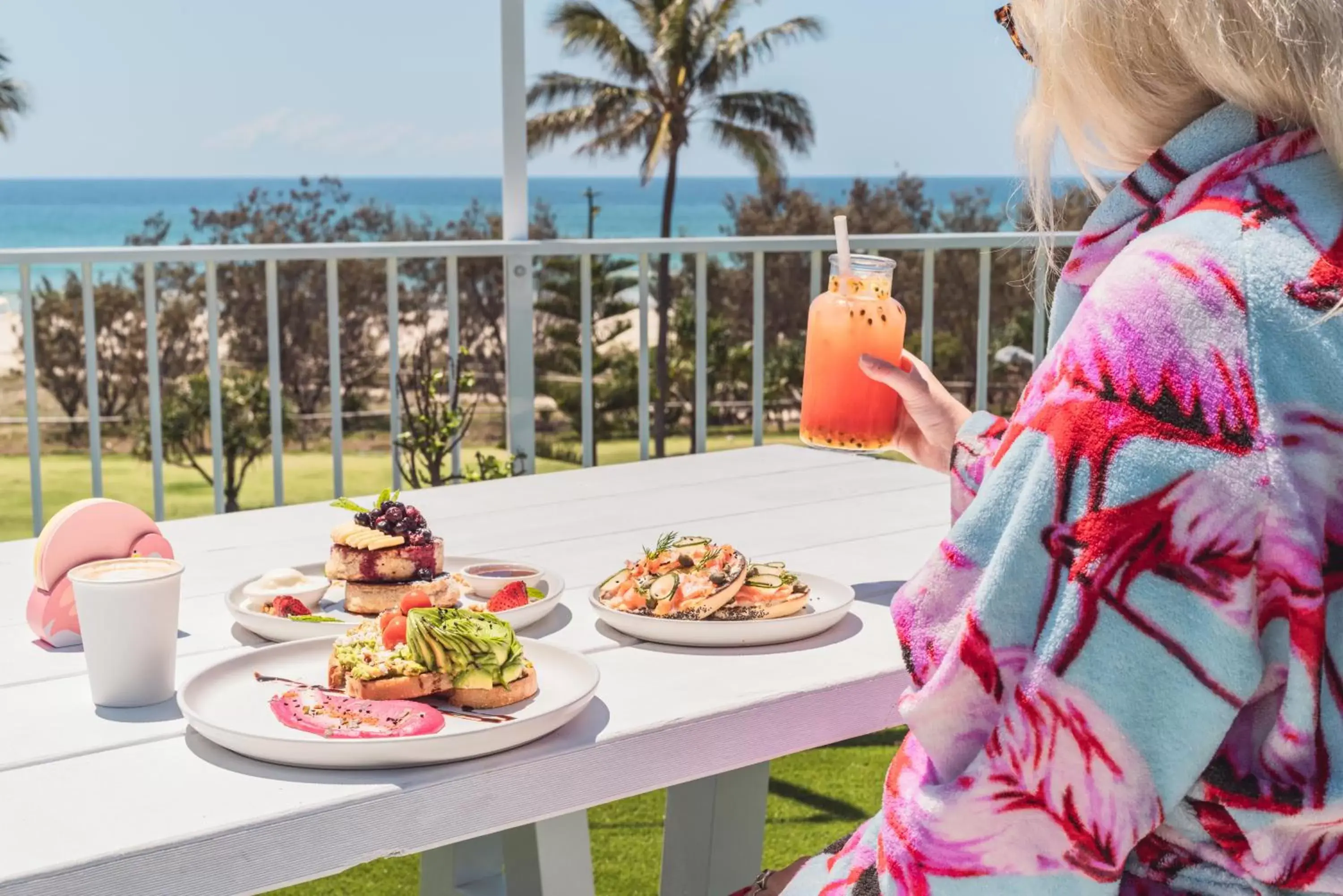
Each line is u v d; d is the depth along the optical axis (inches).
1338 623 25.5
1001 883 26.9
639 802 104.6
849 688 41.9
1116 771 25.4
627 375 1298.0
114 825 31.5
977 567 27.6
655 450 1325.0
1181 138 28.5
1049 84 30.6
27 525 1147.3
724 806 64.1
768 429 1343.5
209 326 136.9
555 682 40.8
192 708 37.0
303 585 50.8
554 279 1266.0
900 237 151.9
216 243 1915.6
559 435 1300.4
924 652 28.1
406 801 33.6
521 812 35.6
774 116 1159.0
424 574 49.8
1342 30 26.2
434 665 38.6
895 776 29.3
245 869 31.8
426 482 201.5
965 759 27.6
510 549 60.4
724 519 66.8
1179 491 24.9
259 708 38.6
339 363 140.9
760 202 1662.2
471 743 34.9
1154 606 25.0
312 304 1299.2
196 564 57.9
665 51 1133.7
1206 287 25.6
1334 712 25.8
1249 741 26.5
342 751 34.2
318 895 88.0
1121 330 25.9
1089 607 25.3
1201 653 24.9
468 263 1314.0
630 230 2201.0
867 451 52.0
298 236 1937.7
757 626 44.8
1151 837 28.1
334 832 32.9
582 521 66.3
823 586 51.4
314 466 1295.5
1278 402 25.0
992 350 1170.0
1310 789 25.7
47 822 31.7
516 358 153.2
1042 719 25.9
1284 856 26.5
